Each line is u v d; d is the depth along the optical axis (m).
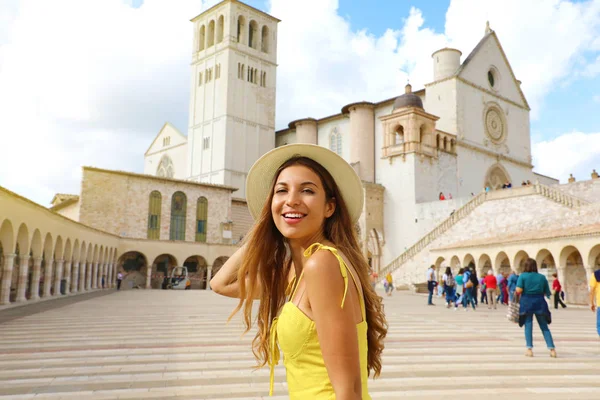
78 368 8.77
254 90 80.31
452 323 17.12
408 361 9.59
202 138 79.44
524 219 41.69
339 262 1.87
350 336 1.76
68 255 34.50
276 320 2.34
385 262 59.59
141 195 55.12
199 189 59.09
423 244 49.59
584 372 8.59
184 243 53.53
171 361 9.43
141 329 14.44
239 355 10.09
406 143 59.12
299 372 1.94
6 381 7.73
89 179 52.75
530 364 9.32
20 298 25.47
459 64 65.12
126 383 7.62
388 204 60.59
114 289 46.22
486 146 64.62
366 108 68.50
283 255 2.56
